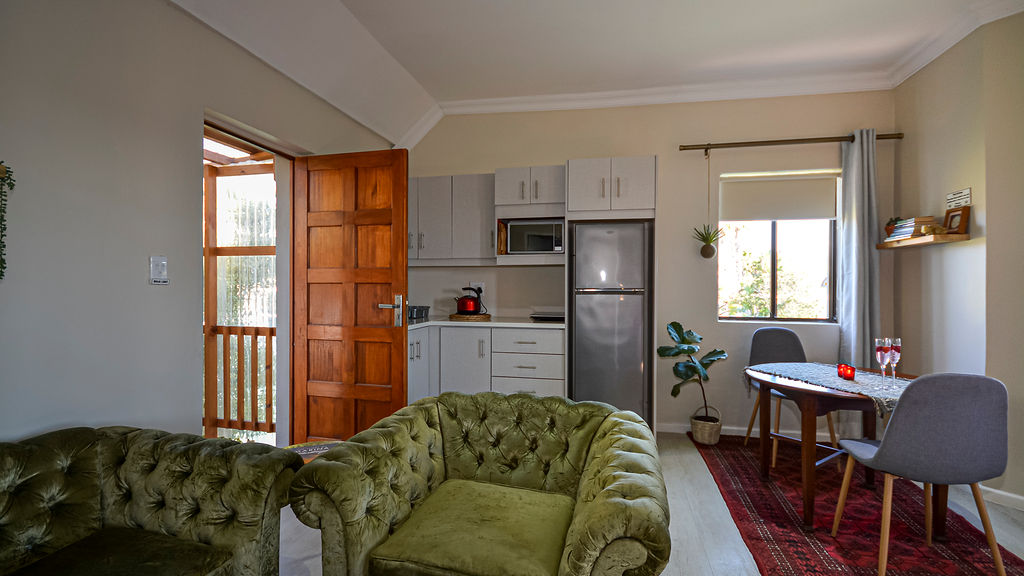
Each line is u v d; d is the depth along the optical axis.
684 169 3.88
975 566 2.01
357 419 3.15
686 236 3.87
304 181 3.21
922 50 3.18
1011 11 2.63
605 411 1.78
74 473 1.48
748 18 2.83
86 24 1.73
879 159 3.62
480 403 1.88
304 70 2.82
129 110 1.89
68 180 1.67
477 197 3.95
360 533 1.30
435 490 1.68
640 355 3.49
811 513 2.30
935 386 1.80
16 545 1.29
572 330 3.59
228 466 1.48
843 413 3.60
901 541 2.20
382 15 2.80
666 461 3.22
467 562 1.25
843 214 3.60
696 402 3.87
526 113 4.15
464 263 3.97
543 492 1.69
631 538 1.06
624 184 3.52
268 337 3.99
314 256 3.22
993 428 1.81
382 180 3.07
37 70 1.58
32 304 1.57
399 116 3.92
